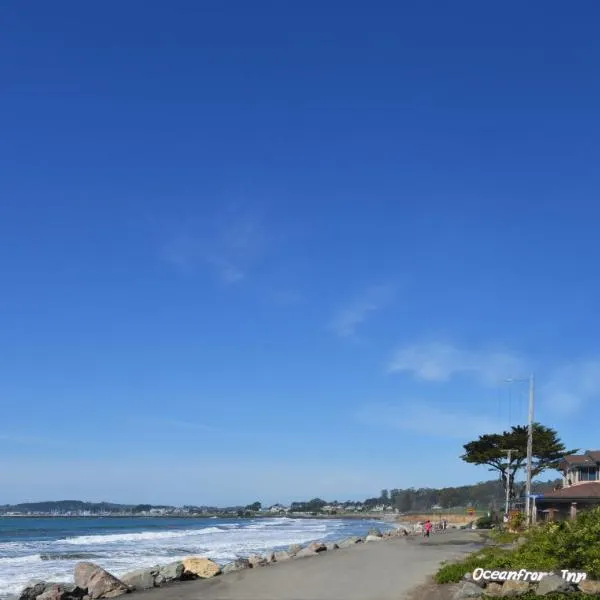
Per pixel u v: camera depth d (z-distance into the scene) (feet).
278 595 57.16
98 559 139.64
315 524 456.45
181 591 62.13
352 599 54.13
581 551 54.03
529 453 156.56
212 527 387.55
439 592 55.11
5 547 185.98
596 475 185.98
